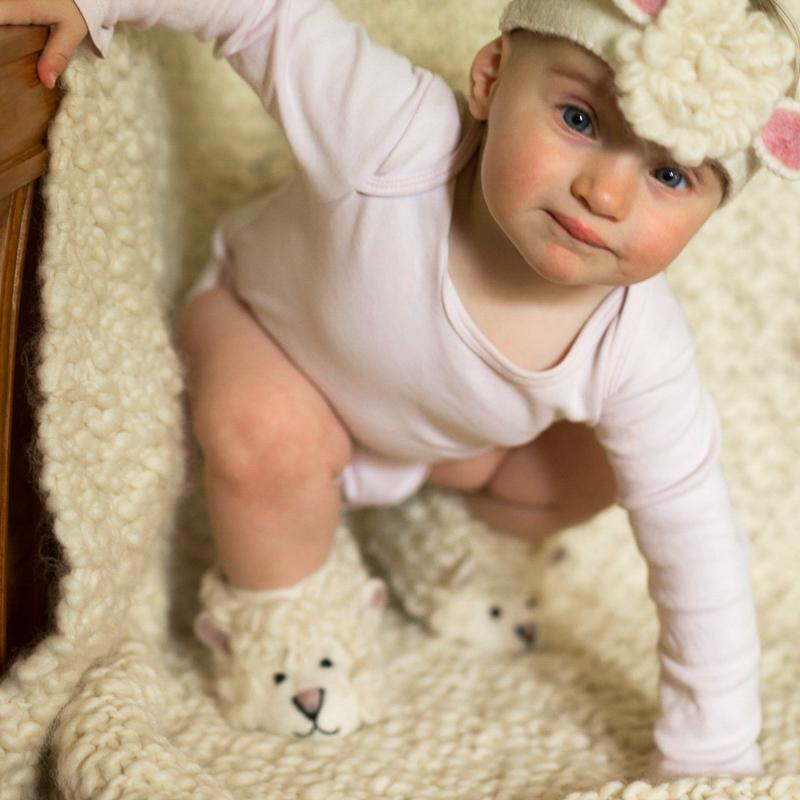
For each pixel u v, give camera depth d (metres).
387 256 1.08
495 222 1.05
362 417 1.20
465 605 1.39
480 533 1.42
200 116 1.42
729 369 1.54
